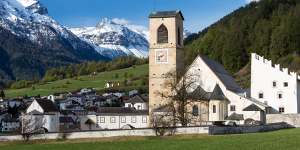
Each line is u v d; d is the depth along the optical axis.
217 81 172.88
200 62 174.75
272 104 183.88
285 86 183.00
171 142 113.88
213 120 167.62
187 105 166.88
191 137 125.38
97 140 131.00
